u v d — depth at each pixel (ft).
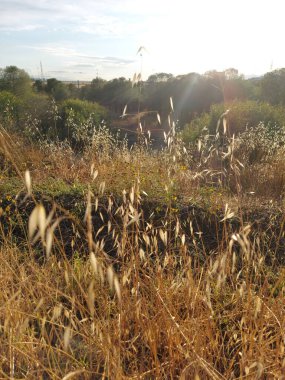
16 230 14.25
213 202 15.67
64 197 16.58
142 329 7.61
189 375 6.82
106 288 9.20
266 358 7.00
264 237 13.71
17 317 7.30
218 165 21.07
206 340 8.02
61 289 9.29
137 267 7.72
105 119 49.88
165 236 8.59
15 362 7.57
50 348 6.70
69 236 13.91
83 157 23.13
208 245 13.80
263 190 19.33
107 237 13.74
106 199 15.84
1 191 16.90
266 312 7.79
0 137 5.48
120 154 21.52
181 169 16.28
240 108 35.12
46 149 24.62
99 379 7.49
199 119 41.55
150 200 15.46
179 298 8.80
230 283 10.33
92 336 7.07
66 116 38.91
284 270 7.84
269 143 25.16
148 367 7.62
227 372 7.02
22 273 8.48
